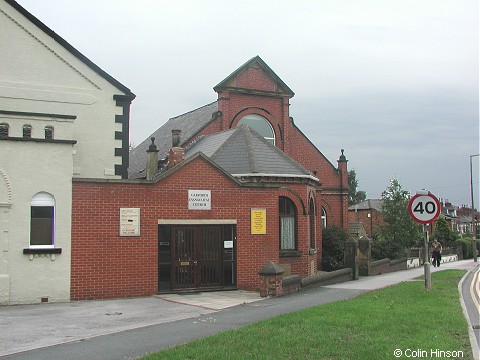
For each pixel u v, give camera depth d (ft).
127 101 69.72
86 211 52.03
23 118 55.36
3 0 64.44
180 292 55.21
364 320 33.91
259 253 59.16
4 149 49.57
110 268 52.47
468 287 61.16
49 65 66.28
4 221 49.11
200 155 57.11
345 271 70.90
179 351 26.32
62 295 50.42
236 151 76.18
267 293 52.06
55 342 31.24
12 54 64.69
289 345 27.40
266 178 73.36
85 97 67.56
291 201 76.69
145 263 53.93
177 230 56.03
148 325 36.42
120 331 34.22
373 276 81.10
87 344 30.35
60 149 51.60
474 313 40.57
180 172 56.18
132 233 53.57
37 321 39.01
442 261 147.95
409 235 137.69
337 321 33.50
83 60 67.77
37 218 50.72
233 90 97.50
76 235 51.49
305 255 76.64
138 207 54.08
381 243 116.88
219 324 35.83
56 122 56.44
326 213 105.70
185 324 36.19
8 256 48.98
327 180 106.32
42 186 50.67
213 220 57.31
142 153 127.34
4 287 48.32
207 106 115.55
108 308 45.52
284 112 102.12
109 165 67.72
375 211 211.61
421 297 46.47
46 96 65.77
